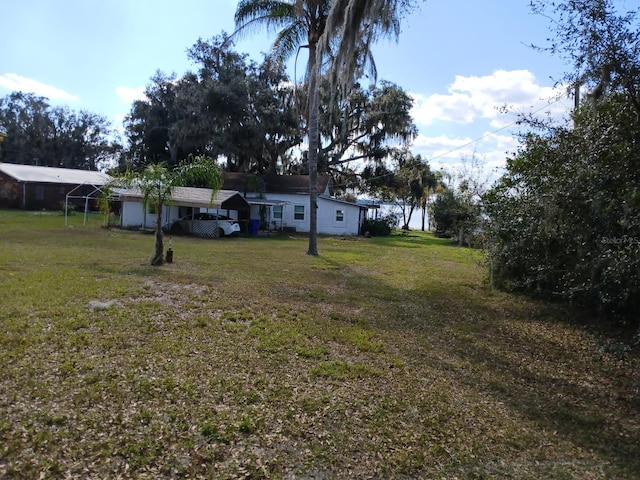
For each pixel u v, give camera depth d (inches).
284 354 210.1
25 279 335.3
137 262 467.5
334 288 394.3
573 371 219.9
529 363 228.4
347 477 119.2
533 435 149.4
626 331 291.6
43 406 143.7
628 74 172.1
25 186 1339.8
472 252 669.3
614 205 200.1
